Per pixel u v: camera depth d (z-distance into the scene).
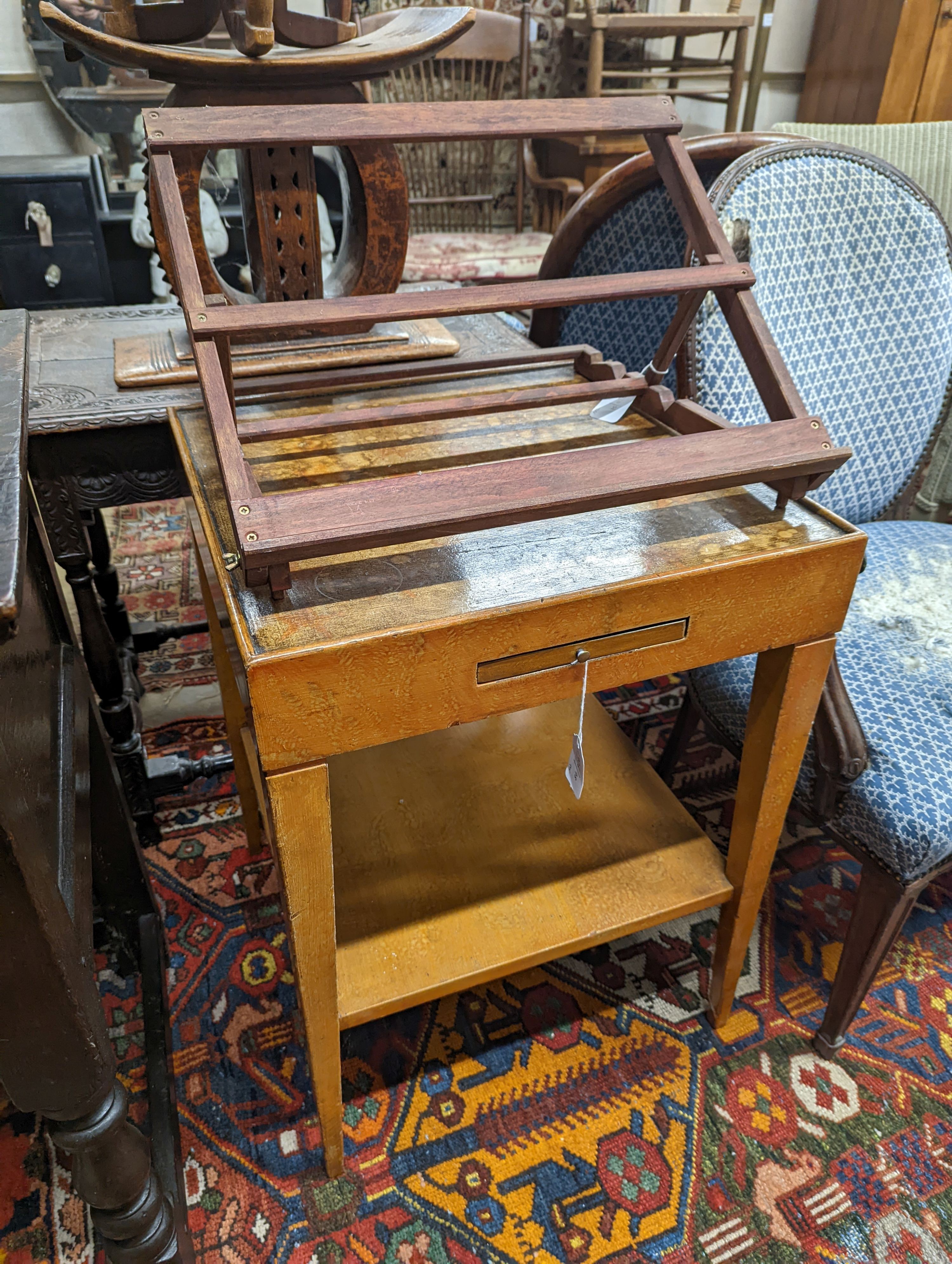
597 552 0.76
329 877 0.75
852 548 0.78
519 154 3.04
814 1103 1.07
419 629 0.65
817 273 1.18
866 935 1.01
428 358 1.22
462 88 3.29
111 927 1.19
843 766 0.93
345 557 0.75
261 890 1.36
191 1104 1.07
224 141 0.78
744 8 3.37
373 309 0.75
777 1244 0.94
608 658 0.75
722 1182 0.99
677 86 3.62
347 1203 0.97
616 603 0.71
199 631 1.80
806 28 3.41
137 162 2.87
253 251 1.17
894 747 0.96
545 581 0.71
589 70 2.90
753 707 0.92
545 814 1.13
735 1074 1.10
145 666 1.88
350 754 1.23
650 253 1.34
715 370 1.11
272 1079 1.09
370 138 0.81
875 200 1.21
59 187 2.51
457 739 1.26
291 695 0.63
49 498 1.11
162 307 1.49
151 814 1.42
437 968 0.92
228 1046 1.13
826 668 0.87
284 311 0.74
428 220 3.50
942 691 1.02
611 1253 0.93
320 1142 1.03
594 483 0.70
